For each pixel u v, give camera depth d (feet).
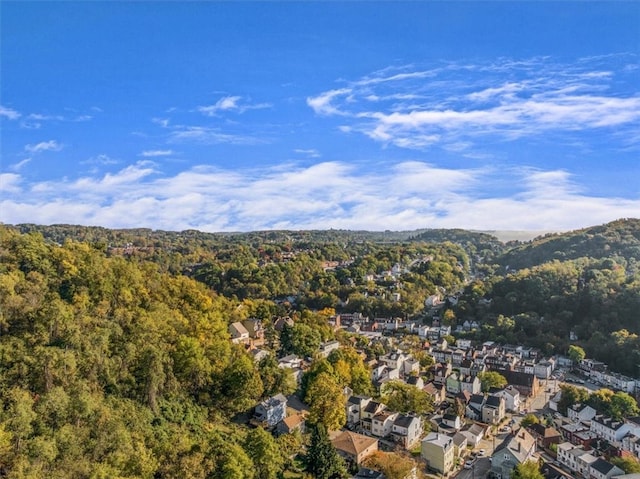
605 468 280.92
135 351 264.72
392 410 355.97
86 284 303.07
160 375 262.06
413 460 287.69
